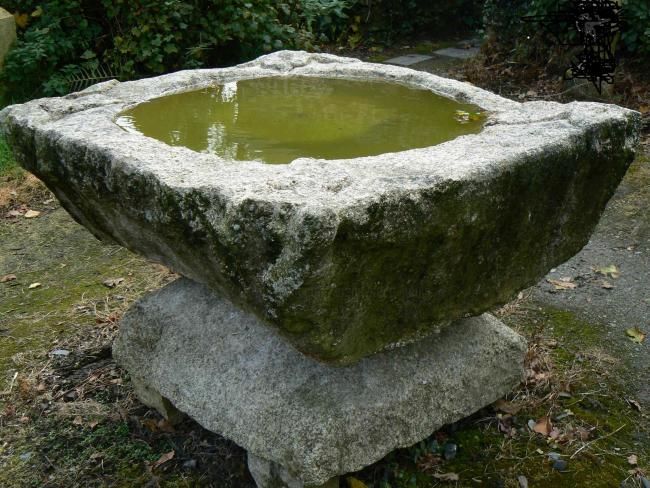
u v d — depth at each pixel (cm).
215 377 208
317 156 183
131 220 187
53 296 321
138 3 520
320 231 138
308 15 614
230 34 547
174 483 214
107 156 179
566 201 194
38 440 234
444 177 160
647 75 548
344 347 165
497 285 192
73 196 205
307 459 183
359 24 734
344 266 151
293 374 195
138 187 172
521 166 174
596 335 283
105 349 277
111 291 323
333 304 155
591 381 256
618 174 204
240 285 161
